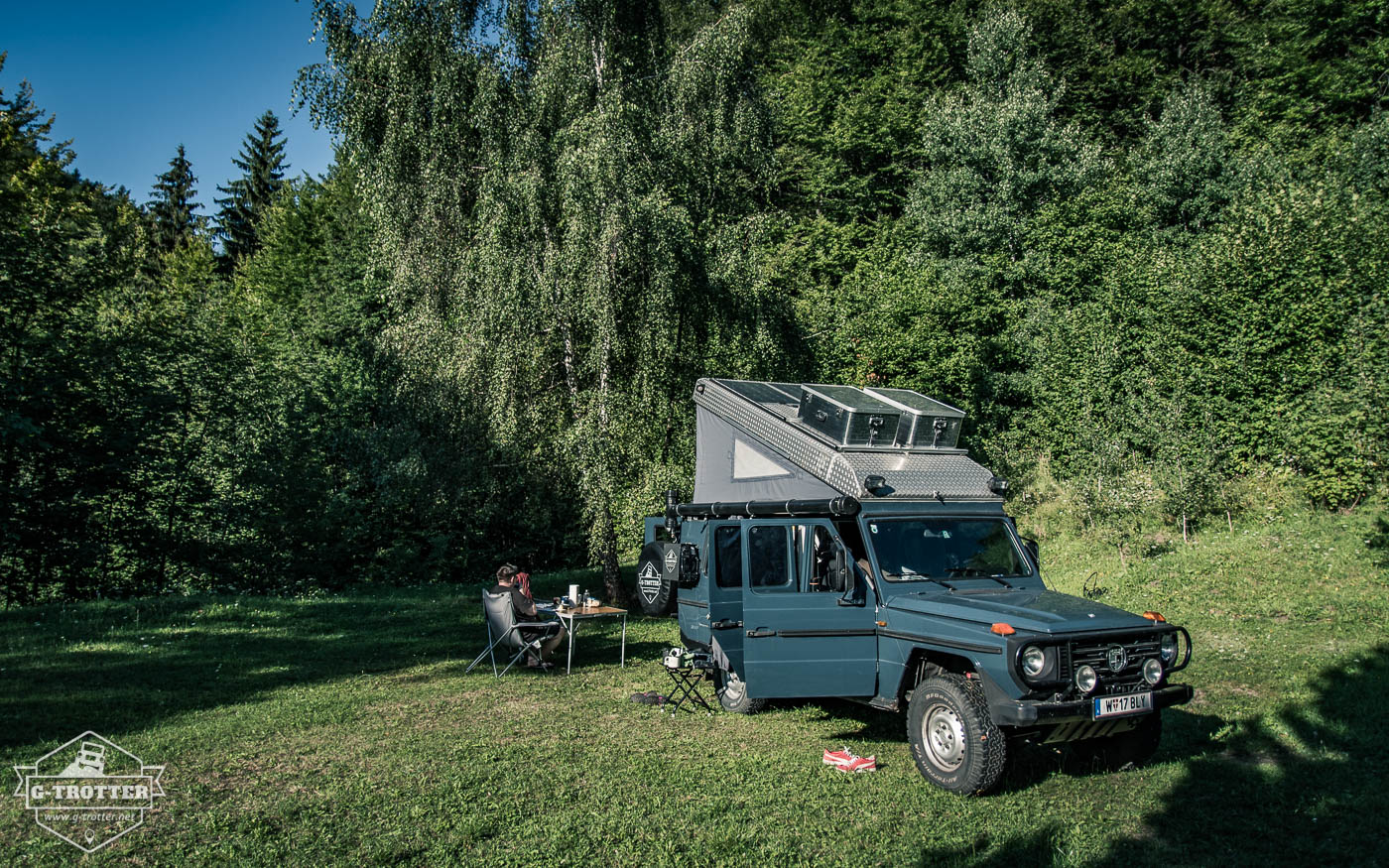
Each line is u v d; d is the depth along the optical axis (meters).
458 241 15.48
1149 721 6.54
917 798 6.01
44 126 28.62
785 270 28.78
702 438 9.99
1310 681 8.65
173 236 56.75
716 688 8.85
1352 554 13.26
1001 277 27.45
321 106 15.26
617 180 14.03
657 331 14.78
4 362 15.33
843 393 8.37
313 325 29.83
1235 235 20.31
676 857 5.00
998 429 24.44
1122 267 23.67
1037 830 5.40
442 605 15.29
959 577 7.21
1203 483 16.77
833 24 38.47
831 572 6.84
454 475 15.90
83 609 13.14
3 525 14.92
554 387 15.73
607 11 15.47
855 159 34.94
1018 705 5.79
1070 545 17.23
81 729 7.07
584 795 6.00
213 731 7.14
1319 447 16.12
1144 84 34.91
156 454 17.09
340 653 10.83
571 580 19.62
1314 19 32.28
